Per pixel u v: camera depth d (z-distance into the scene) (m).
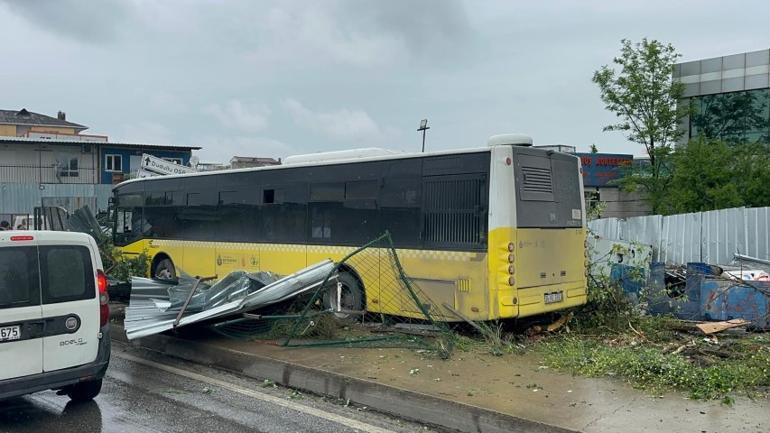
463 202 8.57
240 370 7.67
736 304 9.53
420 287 8.98
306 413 6.00
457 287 8.56
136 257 14.57
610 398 5.83
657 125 20.67
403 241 9.24
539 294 8.59
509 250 8.16
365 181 9.87
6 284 5.57
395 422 5.79
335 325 9.02
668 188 19.78
